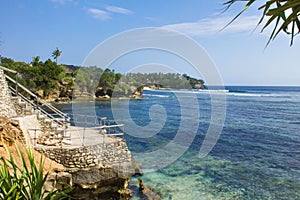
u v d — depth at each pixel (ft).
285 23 5.40
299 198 39.96
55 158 36.45
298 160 61.82
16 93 47.57
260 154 67.10
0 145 31.19
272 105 204.23
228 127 111.96
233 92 370.12
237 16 5.52
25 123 38.09
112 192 38.11
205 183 44.88
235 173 51.16
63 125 51.01
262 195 40.93
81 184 35.78
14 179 16.62
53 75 182.09
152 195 37.86
